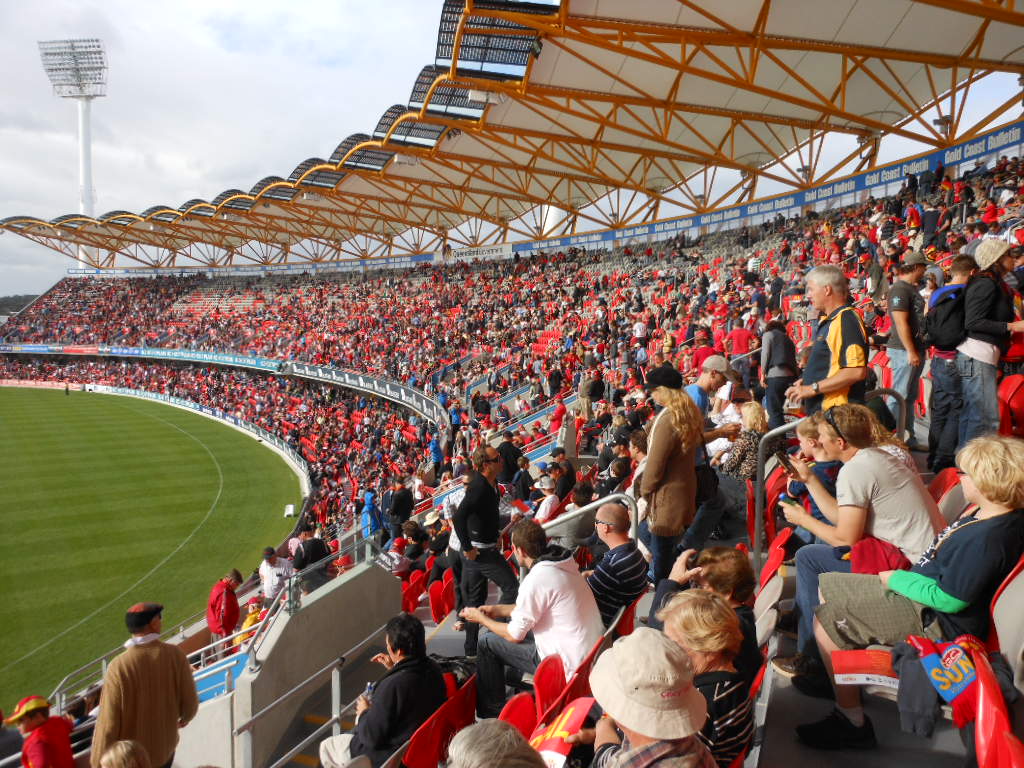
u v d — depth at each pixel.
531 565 4.44
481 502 6.30
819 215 31.36
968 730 2.72
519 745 1.99
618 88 25.56
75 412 53.66
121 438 42.97
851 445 3.79
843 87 23.20
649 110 30.33
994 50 21.89
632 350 21.25
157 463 36.22
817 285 4.98
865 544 3.52
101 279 85.44
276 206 57.06
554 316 36.59
